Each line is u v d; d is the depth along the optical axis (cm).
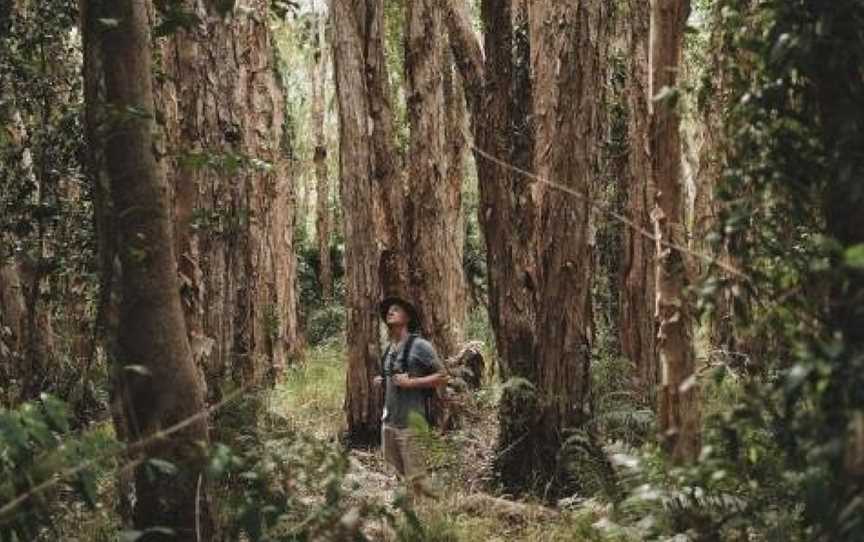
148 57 433
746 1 378
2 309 895
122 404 422
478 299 1806
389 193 1128
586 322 795
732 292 354
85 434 378
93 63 421
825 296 335
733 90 382
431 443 742
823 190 341
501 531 649
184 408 424
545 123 791
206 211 736
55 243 751
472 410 1039
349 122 1120
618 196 1306
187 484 420
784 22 324
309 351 2188
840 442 259
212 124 801
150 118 422
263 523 436
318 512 423
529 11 803
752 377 469
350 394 1102
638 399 962
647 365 1185
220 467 390
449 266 1146
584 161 791
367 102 1124
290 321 1883
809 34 314
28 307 716
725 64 383
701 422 512
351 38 1113
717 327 701
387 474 840
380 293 1125
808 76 327
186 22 482
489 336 1614
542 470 780
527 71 905
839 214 328
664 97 405
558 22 785
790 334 329
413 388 756
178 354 426
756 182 350
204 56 797
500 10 912
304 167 2709
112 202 421
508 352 826
